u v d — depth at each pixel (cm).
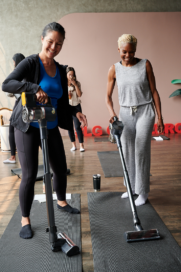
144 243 168
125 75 219
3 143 458
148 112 222
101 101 619
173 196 246
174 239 172
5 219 203
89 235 179
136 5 597
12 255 156
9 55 586
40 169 330
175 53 615
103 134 630
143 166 221
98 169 338
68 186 275
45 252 159
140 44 608
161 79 623
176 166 345
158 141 533
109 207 222
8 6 574
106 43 600
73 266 145
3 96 593
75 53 600
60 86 186
